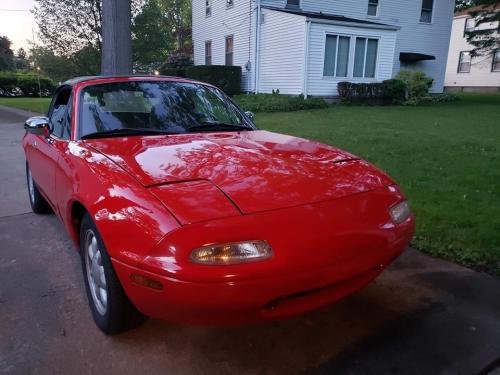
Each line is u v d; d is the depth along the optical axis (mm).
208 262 1851
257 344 2393
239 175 2305
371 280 2334
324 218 2092
